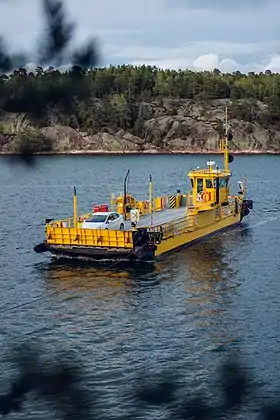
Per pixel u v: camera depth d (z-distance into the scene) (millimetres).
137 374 26344
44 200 89188
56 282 40594
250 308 35000
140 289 38875
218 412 23266
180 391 24844
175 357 28109
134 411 23359
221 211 58188
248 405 23766
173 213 57375
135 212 49031
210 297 37188
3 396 24078
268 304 35781
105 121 187000
